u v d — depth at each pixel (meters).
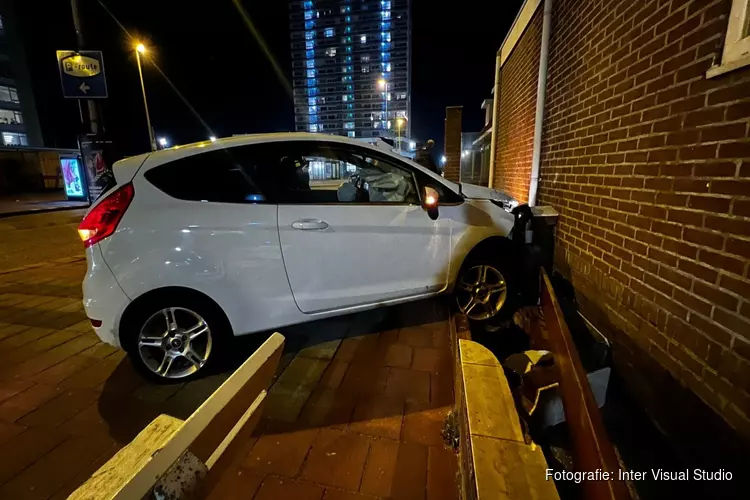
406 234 2.95
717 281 1.69
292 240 2.64
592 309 3.08
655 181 2.21
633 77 2.49
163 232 2.40
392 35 103.69
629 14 2.55
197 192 2.51
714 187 1.72
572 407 1.61
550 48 4.38
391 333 3.29
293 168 2.92
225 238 2.51
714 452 1.67
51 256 6.91
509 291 3.43
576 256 3.49
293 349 3.04
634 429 2.25
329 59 108.31
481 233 3.21
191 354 2.60
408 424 2.18
